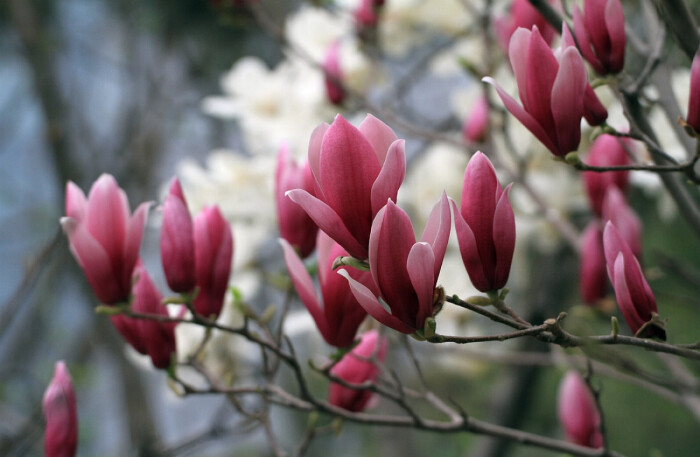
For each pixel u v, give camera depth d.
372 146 0.90
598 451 1.12
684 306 1.51
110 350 2.15
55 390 1.08
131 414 2.10
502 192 0.93
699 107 0.96
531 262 1.94
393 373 1.10
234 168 1.57
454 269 1.50
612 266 0.97
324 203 0.90
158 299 1.11
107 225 1.05
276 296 1.81
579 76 0.94
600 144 1.20
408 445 2.15
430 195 1.70
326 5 1.62
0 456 1.38
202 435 1.27
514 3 1.17
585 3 1.01
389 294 0.90
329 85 1.49
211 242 1.11
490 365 1.93
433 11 1.70
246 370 1.39
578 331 1.25
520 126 1.54
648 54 1.14
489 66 1.34
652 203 1.99
